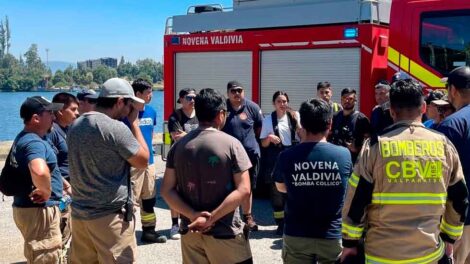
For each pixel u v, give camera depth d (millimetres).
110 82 3943
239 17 8805
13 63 110000
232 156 3562
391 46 7332
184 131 6676
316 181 3576
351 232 3111
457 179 3119
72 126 3842
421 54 7082
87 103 5566
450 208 3158
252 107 6750
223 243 3590
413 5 7129
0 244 6422
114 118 3945
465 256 3795
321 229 3584
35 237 4156
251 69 8656
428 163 3002
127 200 3863
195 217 3510
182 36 9508
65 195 4660
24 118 4141
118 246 3801
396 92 3127
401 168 2998
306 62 8094
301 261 3682
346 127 6453
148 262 5695
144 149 3871
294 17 8172
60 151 5004
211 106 3609
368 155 3090
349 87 7645
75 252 3947
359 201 3090
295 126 6840
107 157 3752
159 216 7691
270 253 5934
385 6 7727
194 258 3721
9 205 8414
